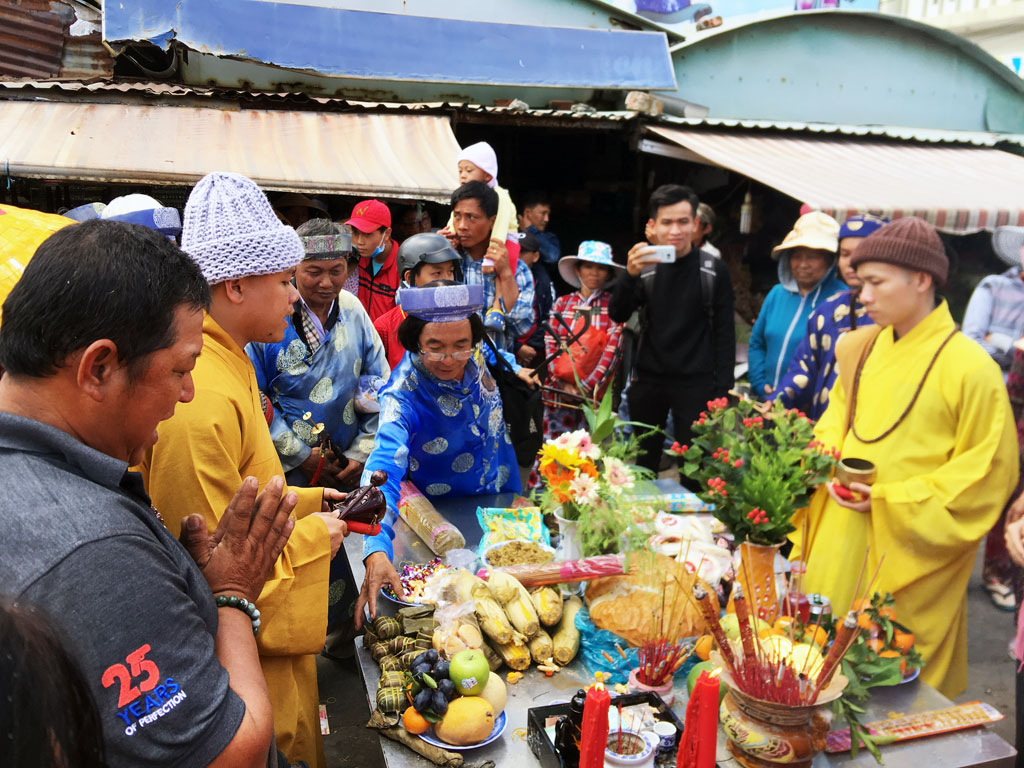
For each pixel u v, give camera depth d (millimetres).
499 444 2797
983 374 2418
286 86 6324
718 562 2148
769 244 7562
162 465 1626
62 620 914
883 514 2488
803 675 1593
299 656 1831
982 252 7402
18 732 601
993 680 3381
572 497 2146
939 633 2561
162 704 983
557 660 1898
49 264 1001
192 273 1121
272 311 1841
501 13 6977
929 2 10273
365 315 3215
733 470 2141
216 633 1226
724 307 4109
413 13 6777
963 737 1726
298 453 2916
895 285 2486
